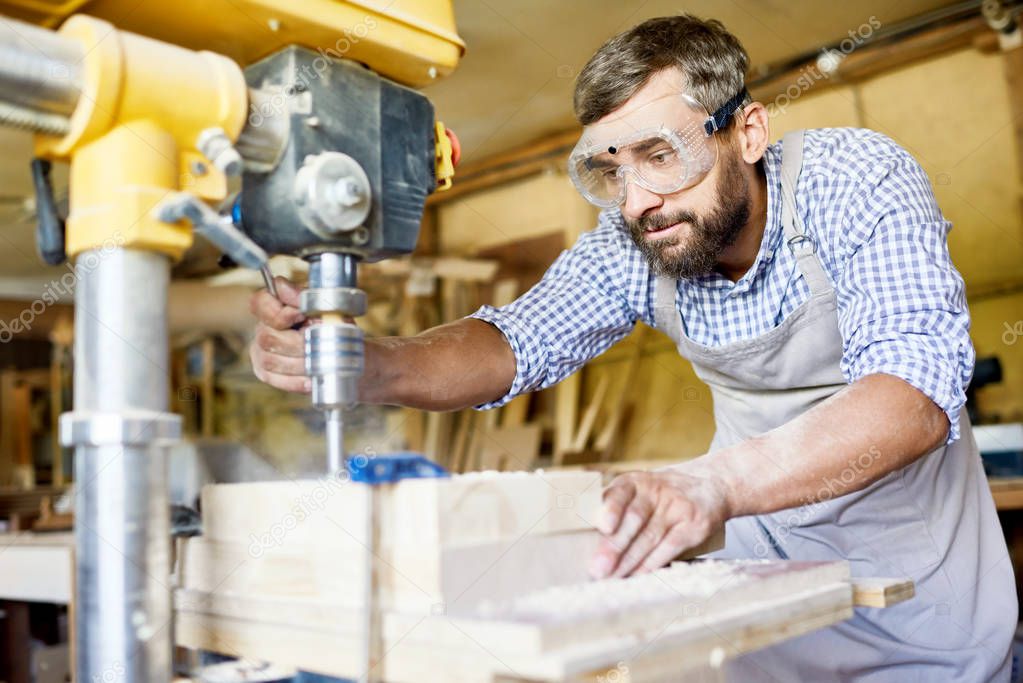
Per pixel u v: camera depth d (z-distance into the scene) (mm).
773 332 1310
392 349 1191
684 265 1234
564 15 3375
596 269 1472
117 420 621
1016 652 1897
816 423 959
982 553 1364
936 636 1303
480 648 610
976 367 3127
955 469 1362
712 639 665
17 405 5434
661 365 4465
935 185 3623
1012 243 3418
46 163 696
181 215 645
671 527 846
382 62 823
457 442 4551
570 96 4129
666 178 1159
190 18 725
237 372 3053
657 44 1148
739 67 1220
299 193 731
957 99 3557
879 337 1051
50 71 601
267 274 864
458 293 4695
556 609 657
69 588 1271
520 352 1350
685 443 4336
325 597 763
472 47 3615
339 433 778
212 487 880
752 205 1276
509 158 4734
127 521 627
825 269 1255
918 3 3480
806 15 3523
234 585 841
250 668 961
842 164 1221
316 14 748
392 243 814
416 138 849
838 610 813
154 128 653
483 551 725
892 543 1339
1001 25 3322
